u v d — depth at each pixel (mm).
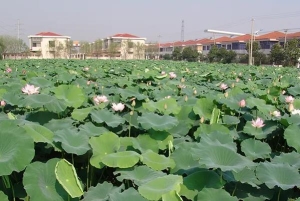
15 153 2580
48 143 3035
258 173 2865
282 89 8125
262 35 66625
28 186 2551
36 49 81312
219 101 5086
